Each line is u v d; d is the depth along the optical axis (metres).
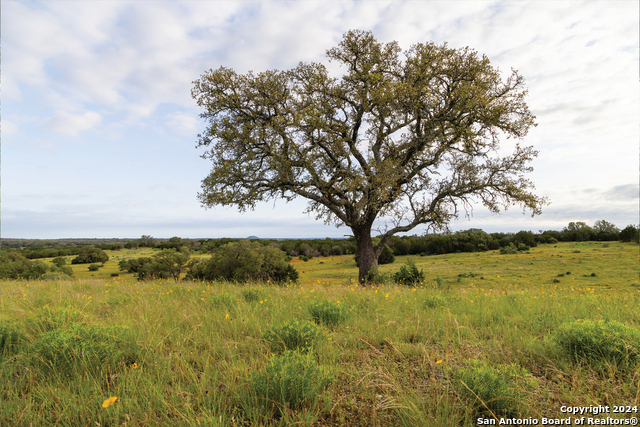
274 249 26.14
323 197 16.69
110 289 8.62
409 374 3.09
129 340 3.52
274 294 7.61
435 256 74.88
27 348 3.23
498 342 3.95
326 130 15.78
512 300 6.96
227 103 15.88
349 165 16.28
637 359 3.14
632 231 83.12
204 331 4.14
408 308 6.04
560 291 9.37
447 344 3.88
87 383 2.60
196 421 2.08
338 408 2.41
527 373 2.80
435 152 16.59
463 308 5.98
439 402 2.36
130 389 2.57
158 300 6.33
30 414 2.14
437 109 16.50
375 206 15.43
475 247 79.56
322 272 50.78
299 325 3.96
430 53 15.95
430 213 17.05
